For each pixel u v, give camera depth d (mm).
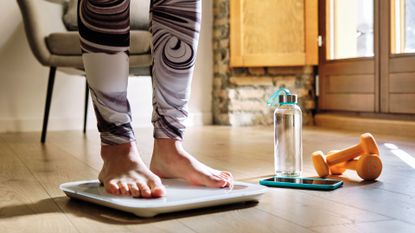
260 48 4090
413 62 3195
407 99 3258
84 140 3082
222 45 4227
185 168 1341
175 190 1253
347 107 3830
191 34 1358
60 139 3158
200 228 1021
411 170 1750
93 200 1220
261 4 4070
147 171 1272
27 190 1484
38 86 3842
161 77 1363
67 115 3920
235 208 1189
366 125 3439
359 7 3717
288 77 4211
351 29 3807
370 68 3568
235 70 4188
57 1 3162
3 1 3744
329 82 4035
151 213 1104
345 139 2947
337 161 1598
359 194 1341
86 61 1292
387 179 1569
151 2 1376
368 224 1026
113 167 1296
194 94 4348
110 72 1279
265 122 4242
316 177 1628
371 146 1551
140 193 1184
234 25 4094
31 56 3818
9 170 1899
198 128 3949
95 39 1264
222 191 1231
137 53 2979
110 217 1130
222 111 4281
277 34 4074
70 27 3260
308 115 4215
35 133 3617
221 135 3326
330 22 4020
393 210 1153
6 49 3762
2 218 1141
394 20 3354
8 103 3777
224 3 4172
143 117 4145
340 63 3881
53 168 1942
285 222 1053
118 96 1300
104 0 1237
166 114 1374
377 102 3518
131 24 3303
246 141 2920
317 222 1049
